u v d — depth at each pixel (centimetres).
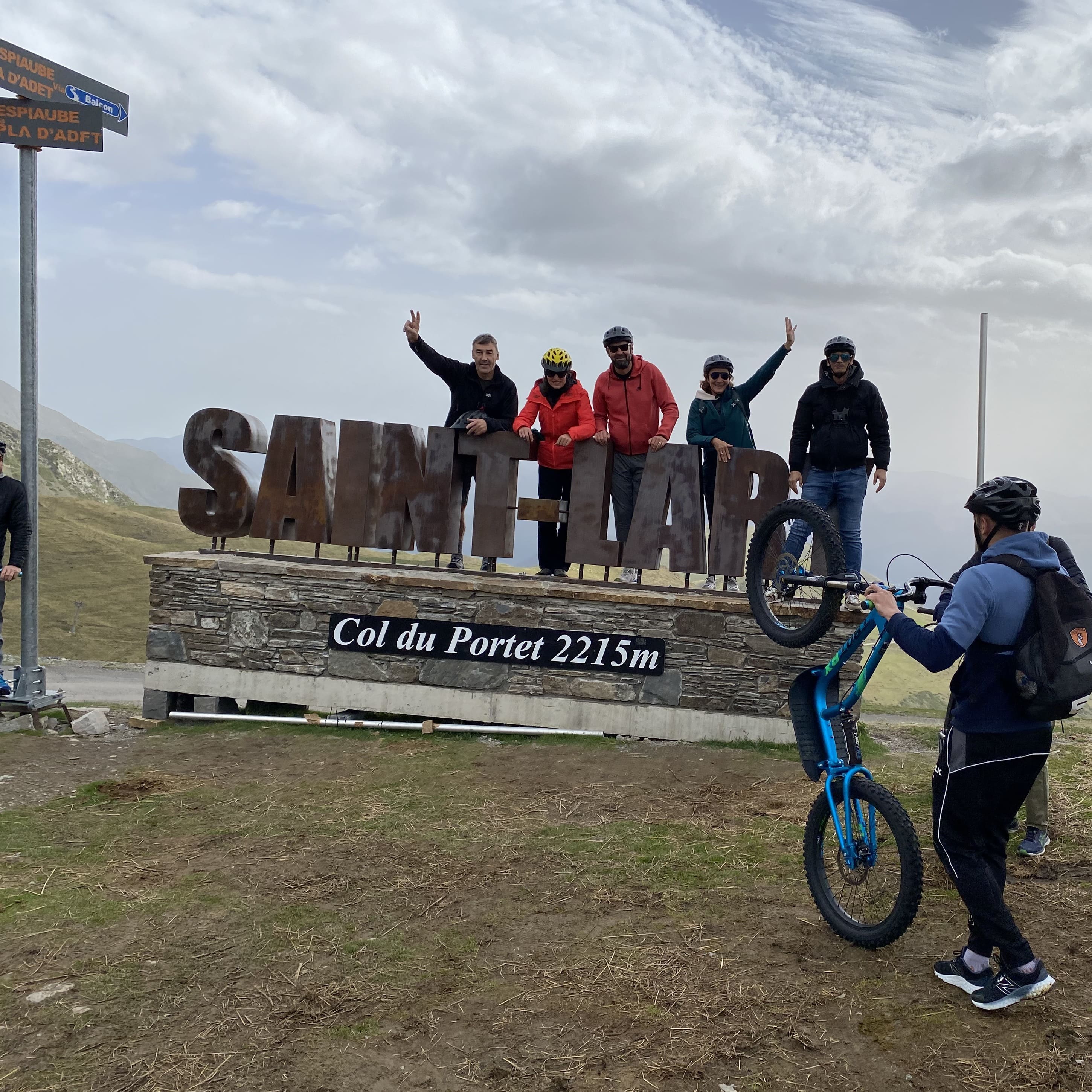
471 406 849
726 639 778
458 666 805
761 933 397
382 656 813
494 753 729
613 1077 291
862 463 739
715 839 528
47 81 777
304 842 517
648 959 372
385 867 479
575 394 814
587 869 478
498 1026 322
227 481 857
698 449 805
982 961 337
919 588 388
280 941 390
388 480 847
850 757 401
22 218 774
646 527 809
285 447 856
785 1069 295
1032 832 484
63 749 723
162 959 371
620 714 788
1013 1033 313
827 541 434
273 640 823
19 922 405
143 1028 319
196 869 474
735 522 798
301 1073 292
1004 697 320
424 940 393
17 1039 311
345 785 636
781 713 772
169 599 830
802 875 468
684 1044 309
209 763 691
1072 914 411
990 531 346
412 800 601
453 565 850
